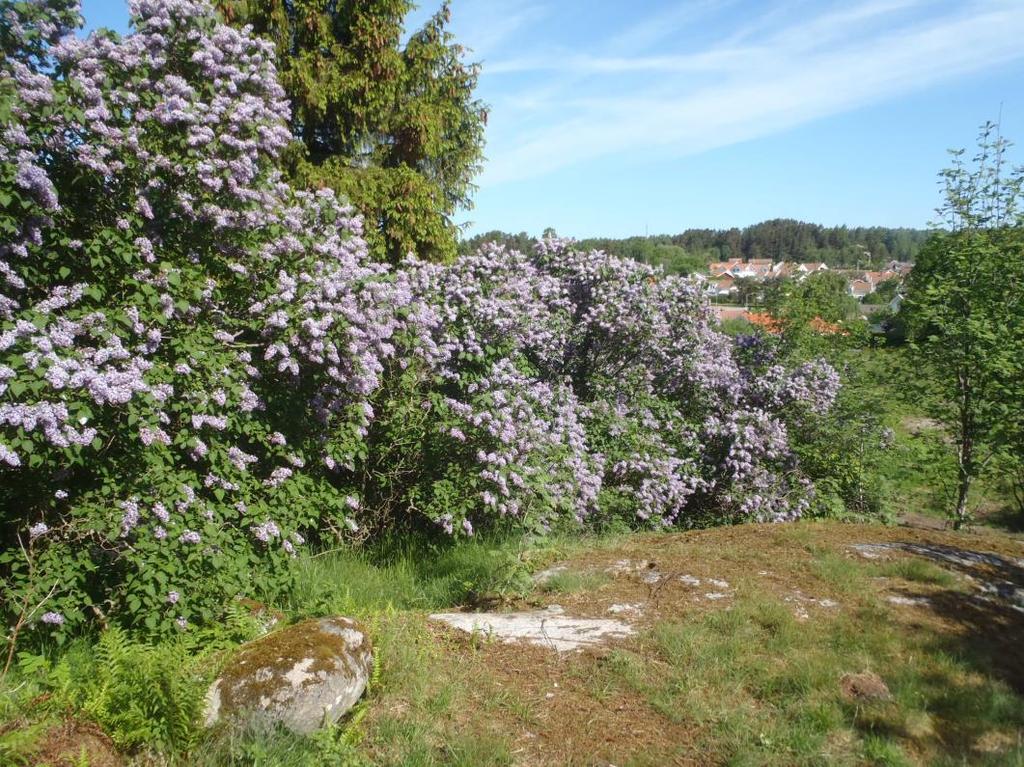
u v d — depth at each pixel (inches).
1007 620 193.8
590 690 148.6
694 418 380.8
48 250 181.2
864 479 375.2
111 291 189.0
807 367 412.2
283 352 206.5
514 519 266.7
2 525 173.8
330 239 235.3
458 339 284.8
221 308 215.3
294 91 406.0
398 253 449.1
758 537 247.9
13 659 152.9
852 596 197.9
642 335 356.5
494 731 133.0
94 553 170.2
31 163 168.6
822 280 550.9
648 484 316.8
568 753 129.2
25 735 104.9
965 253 349.1
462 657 159.5
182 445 186.1
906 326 392.8
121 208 192.4
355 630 144.7
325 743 119.1
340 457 231.5
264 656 130.0
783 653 164.1
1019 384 337.4
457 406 264.1
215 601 176.2
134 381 159.8
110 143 182.1
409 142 448.1
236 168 199.5
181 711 117.3
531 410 277.0
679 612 184.9
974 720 145.4
